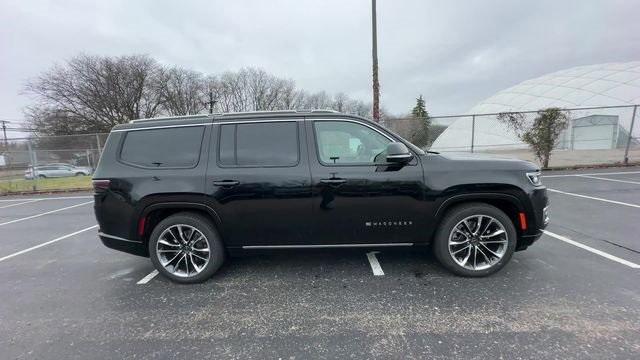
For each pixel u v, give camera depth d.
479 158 3.97
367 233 3.91
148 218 4.05
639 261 4.25
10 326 3.28
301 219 3.89
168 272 4.05
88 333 3.11
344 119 3.98
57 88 38.38
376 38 13.20
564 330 2.87
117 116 40.88
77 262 5.04
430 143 14.88
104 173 4.02
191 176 3.90
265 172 3.86
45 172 16.61
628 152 15.10
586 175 11.74
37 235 6.79
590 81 29.89
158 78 43.53
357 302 3.48
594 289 3.55
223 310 3.43
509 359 2.54
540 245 4.89
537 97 31.53
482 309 3.25
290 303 3.51
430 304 3.38
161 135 4.05
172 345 2.88
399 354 2.65
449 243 3.88
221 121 4.03
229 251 4.06
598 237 5.19
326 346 2.79
